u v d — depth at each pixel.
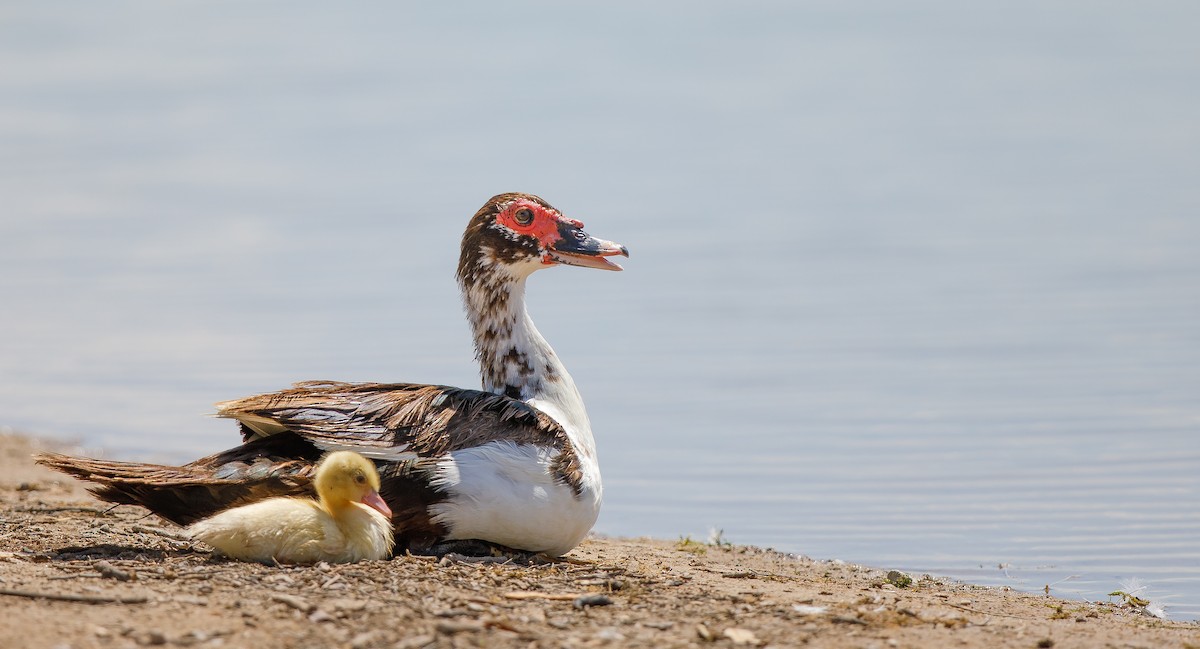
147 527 11.38
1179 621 10.53
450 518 9.84
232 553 9.42
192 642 7.68
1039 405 18.42
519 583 9.20
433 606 8.47
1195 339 20.92
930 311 23.17
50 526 11.41
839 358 20.94
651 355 21.28
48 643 7.52
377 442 9.84
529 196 11.11
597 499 10.34
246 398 10.12
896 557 13.01
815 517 14.48
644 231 29.09
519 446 9.94
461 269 11.25
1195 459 16.12
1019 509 14.53
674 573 10.64
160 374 20.64
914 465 16.33
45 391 19.69
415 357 21.05
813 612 8.81
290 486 9.80
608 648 7.90
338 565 9.33
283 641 7.77
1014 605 10.40
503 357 10.98
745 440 17.56
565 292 25.16
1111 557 12.87
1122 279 24.31
